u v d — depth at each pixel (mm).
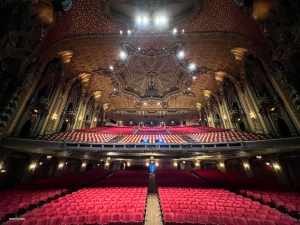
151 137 15852
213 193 7266
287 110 10484
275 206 6395
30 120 11742
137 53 16359
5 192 7117
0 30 6496
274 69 10875
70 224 4555
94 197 6621
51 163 12984
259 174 12211
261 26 9688
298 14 7258
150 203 7461
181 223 4910
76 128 18078
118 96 25391
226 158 14156
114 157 15148
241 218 4711
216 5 11094
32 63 9586
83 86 19188
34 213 4879
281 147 9188
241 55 13984
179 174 12664
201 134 16844
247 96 14414
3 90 8422
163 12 12414
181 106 29031
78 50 14367
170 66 18641
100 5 11367
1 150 8953
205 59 16344
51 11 8938
